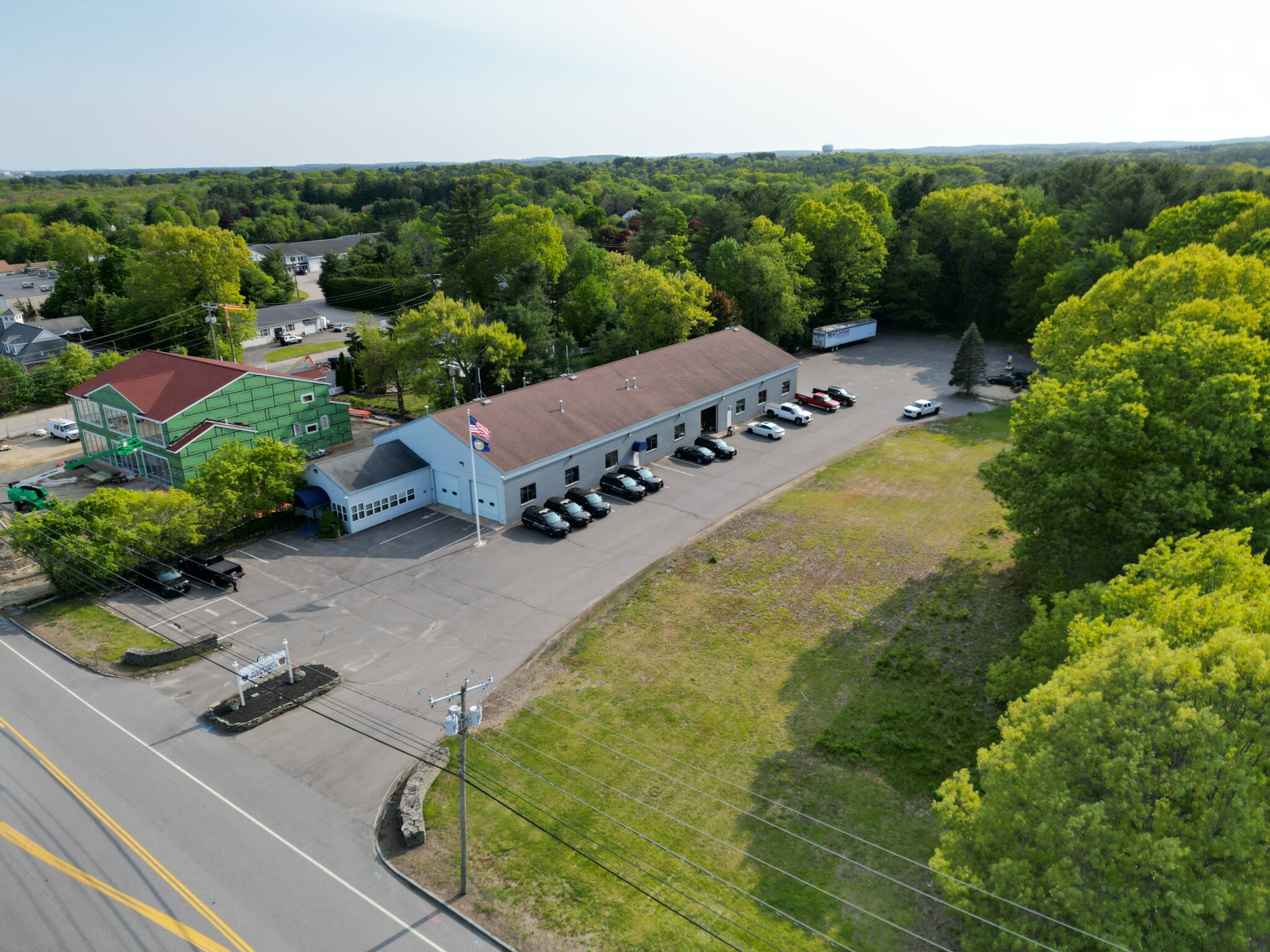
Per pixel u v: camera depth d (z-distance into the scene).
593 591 39.22
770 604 37.56
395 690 31.67
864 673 32.00
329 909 21.81
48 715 30.59
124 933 21.03
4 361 76.25
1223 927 16.09
